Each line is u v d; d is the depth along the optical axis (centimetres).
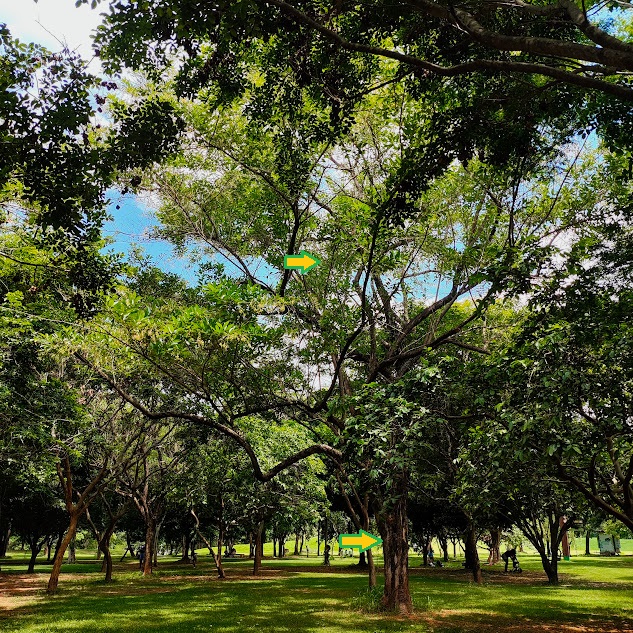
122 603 1541
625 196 973
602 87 468
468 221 1177
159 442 1970
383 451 812
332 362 1327
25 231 1035
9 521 2792
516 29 681
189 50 636
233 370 987
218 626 1169
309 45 677
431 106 897
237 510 2505
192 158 1113
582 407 755
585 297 772
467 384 813
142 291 1484
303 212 1116
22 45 577
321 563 3628
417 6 520
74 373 1580
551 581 2038
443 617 1266
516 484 843
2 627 1173
